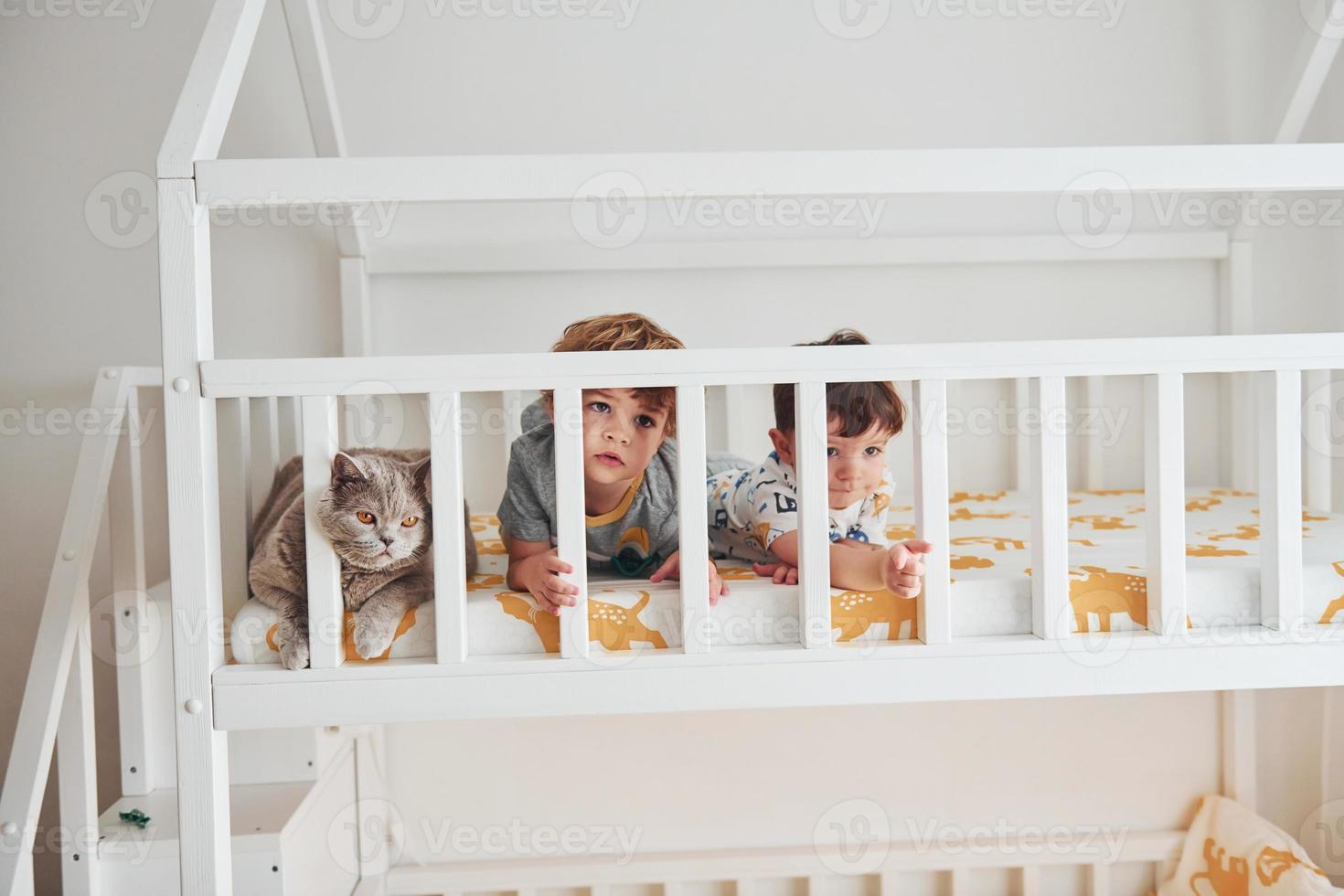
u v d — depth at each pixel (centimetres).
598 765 187
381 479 99
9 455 181
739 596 106
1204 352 103
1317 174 103
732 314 193
